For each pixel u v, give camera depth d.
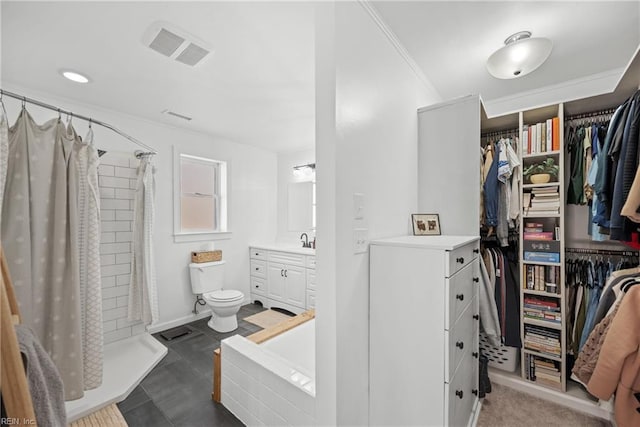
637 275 1.49
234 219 3.80
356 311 1.29
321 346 1.21
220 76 2.02
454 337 1.26
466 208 1.75
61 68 1.89
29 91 2.20
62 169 1.56
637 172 1.18
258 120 2.93
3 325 0.61
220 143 3.62
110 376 2.12
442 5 1.35
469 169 1.75
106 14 1.38
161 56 1.75
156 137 3.01
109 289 2.63
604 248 2.02
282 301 3.61
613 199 1.36
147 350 2.55
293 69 1.92
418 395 1.25
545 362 1.91
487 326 1.90
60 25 1.45
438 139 1.85
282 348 1.94
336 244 1.16
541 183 1.94
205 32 1.53
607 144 1.48
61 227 1.54
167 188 3.11
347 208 1.22
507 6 1.36
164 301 3.07
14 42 1.59
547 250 1.89
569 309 1.93
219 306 2.89
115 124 2.69
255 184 4.08
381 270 1.36
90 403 1.76
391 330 1.33
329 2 1.17
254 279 3.96
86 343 1.71
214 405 1.82
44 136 1.50
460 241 1.39
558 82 2.15
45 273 1.50
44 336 1.49
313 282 3.29
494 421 1.65
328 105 1.17
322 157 1.19
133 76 2.00
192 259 3.30
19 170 1.41
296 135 3.48
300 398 1.34
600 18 1.44
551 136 1.90
